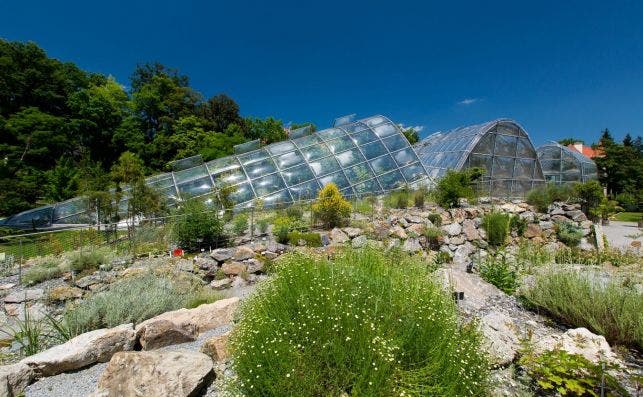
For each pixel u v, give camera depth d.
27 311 6.96
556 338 4.37
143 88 52.31
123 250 10.87
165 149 45.72
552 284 5.95
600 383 3.30
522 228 13.55
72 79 49.94
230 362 3.72
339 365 2.74
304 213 13.91
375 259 4.86
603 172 51.66
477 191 19.77
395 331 3.03
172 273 8.31
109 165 44.59
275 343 2.90
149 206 14.13
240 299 6.25
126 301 5.72
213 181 20.41
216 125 53.88
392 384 2.66
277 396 2.62
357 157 22.20
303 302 3.32
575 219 14.93
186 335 4.81
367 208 14.52
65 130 39.84
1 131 34.12
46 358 4.07
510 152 24.39
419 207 15.02
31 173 30.28
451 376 2.78
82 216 17.64
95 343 4.35
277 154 22.41
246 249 9.48
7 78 38.19
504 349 4.02
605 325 4.88
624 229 20.16
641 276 7.69
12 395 3.67
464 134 25.69
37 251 13.20
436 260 9.57
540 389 3.52
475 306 5.83
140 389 3.26
